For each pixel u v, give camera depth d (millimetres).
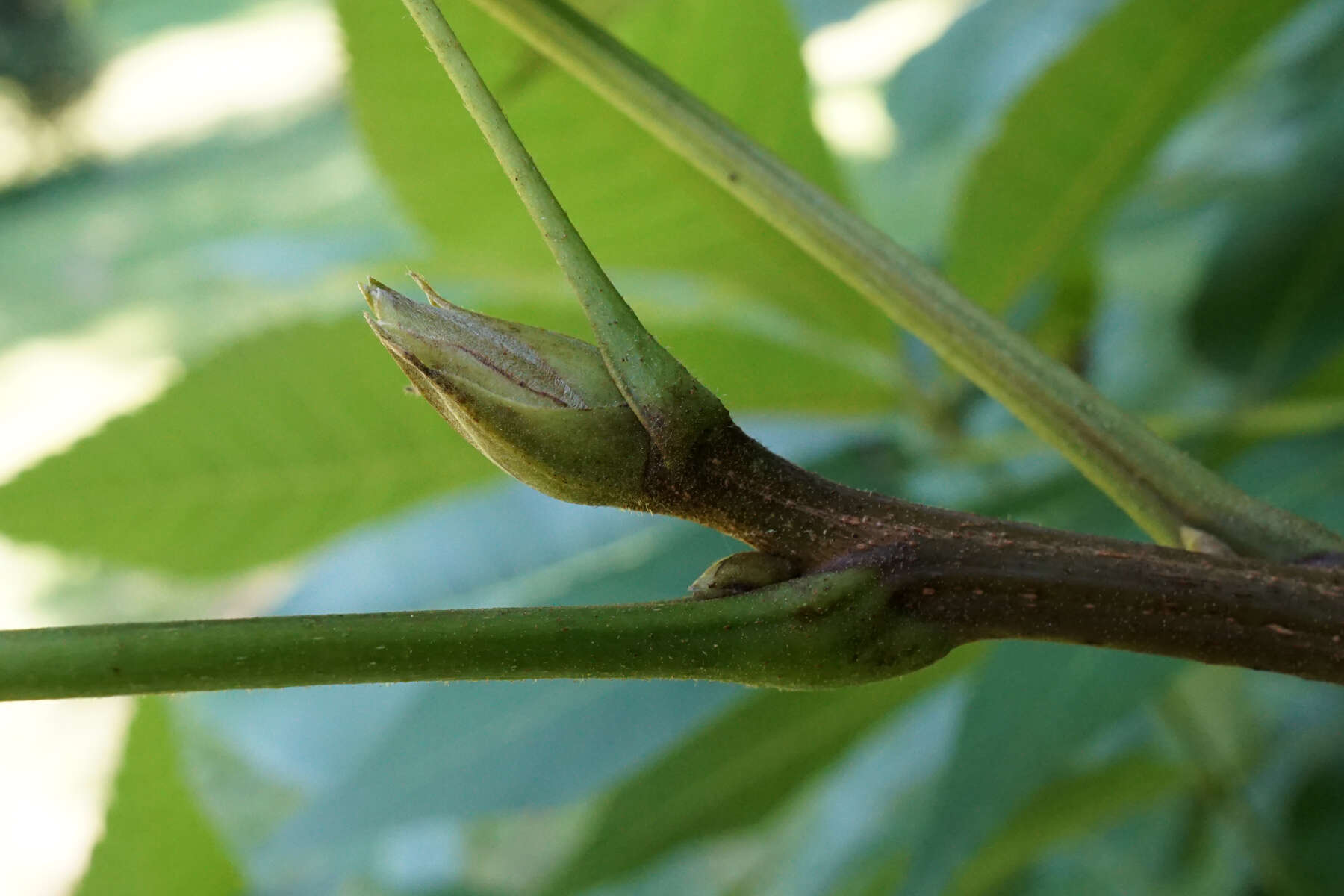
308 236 412
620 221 285
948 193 446
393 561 356
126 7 1986
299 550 306
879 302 223
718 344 307
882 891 405
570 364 205
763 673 203
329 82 3135
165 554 298
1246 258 316
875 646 204
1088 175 305
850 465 327
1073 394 219
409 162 268
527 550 344
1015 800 245
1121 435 218
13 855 1006
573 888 316
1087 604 205
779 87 268
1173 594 205
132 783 281
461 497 355
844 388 314
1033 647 251
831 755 321
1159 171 424
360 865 432
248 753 355
